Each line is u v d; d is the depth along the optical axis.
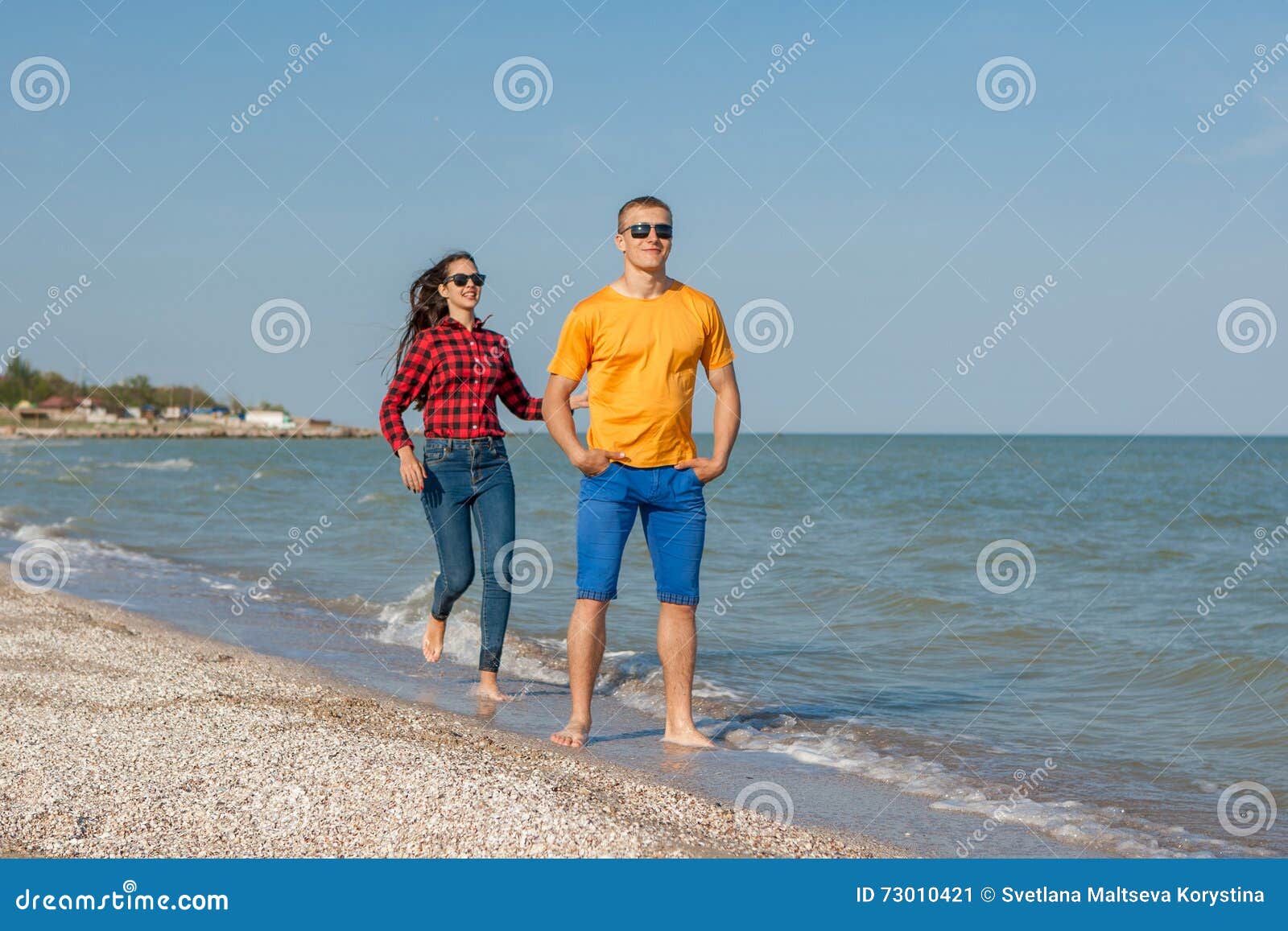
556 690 6.28
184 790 3.90
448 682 6.40
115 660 6.29
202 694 5.41
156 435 92.56
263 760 4.21
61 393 93.31
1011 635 8.21
